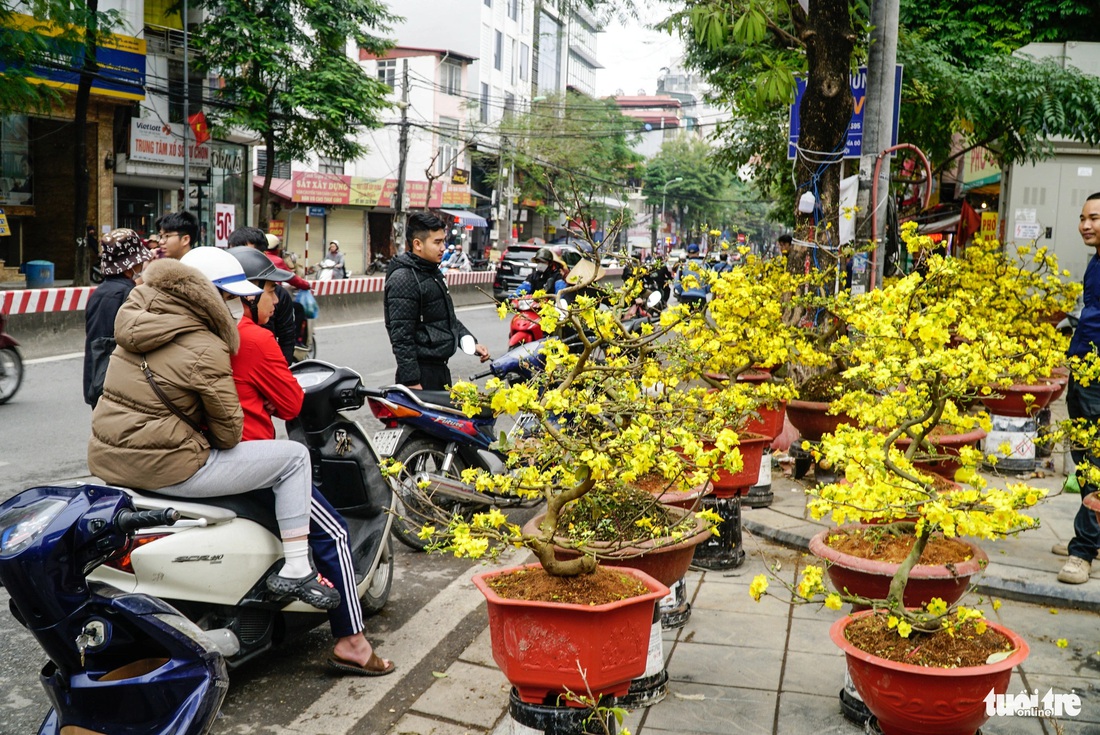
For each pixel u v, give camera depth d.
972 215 16.16
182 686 2.62
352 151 28.50
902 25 14.34
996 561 5.06
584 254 4.03
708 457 3.06
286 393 3.99
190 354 3.45
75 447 8.01
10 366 9.88
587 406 3.19
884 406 3.63
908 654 2.91
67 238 25.55
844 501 3.09
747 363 5.63
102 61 23.44
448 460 5.68
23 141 25.00
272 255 7.16
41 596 2.45
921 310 3.96
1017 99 11.68
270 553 3.79
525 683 3.03
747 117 14.72
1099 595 4.59
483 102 50.25
